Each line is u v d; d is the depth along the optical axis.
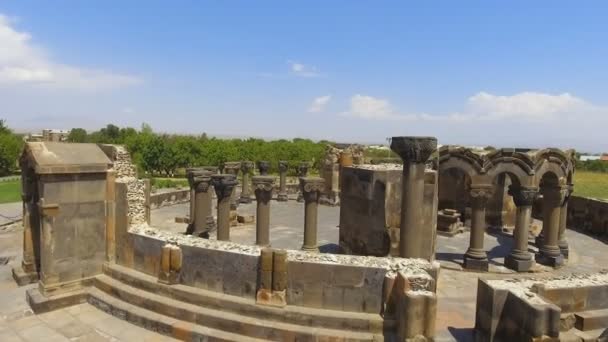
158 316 9.99
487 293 8.80
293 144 80.31
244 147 74.88
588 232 23.56
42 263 11.28
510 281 9.12
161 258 10.54
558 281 9.40
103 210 12.16
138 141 73.38
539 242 19.09
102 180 12.09
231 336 9.12
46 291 11.13
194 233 17.55
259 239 16.84
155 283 10.62
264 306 9.40
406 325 8.12
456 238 20.62
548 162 15.86
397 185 15.02
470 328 9.93
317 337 8.77
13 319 10.43
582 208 24.41
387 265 9.24
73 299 11.34
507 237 21.72
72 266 11.62
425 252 15.01
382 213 15.04
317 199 16.47
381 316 9.02
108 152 12.70
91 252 11.98
